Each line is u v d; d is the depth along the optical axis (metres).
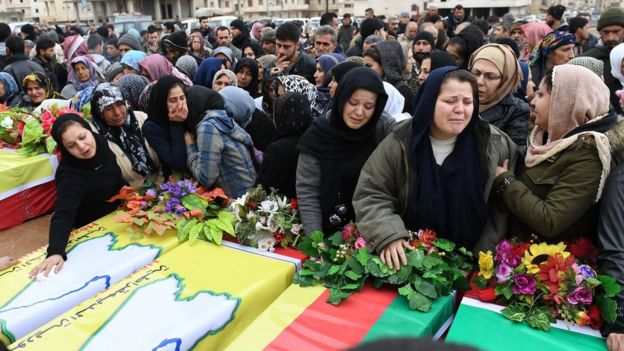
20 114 3.62
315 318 1.64
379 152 1.95
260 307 1.89
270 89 3.41
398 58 3.76
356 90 1.98
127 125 2.87
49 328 1.67
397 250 1.80
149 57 4.45
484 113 2.52
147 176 2.95
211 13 23.06
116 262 2.13
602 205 1.66
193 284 1.90
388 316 1.63
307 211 2.21
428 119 1.77
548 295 1.62
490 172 1.83
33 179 3.15
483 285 1.76
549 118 1.73
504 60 2.43
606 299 1.53
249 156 2.69
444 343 0.44
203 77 4.40
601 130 1.67
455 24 10.10
